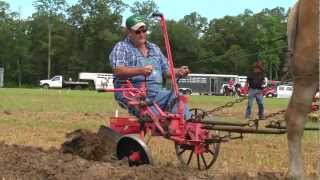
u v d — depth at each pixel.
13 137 13.30
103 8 118.69
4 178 7.37
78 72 118.19
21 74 116.56
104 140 8.79
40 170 7.66
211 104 35.47
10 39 116.06
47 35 118.94
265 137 13.73
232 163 9.64
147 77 9.04
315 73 6.80
